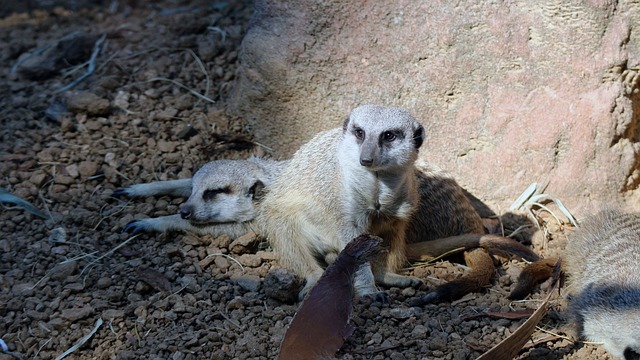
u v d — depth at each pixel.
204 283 1.29
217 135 1.47
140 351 1.20
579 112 1.35
